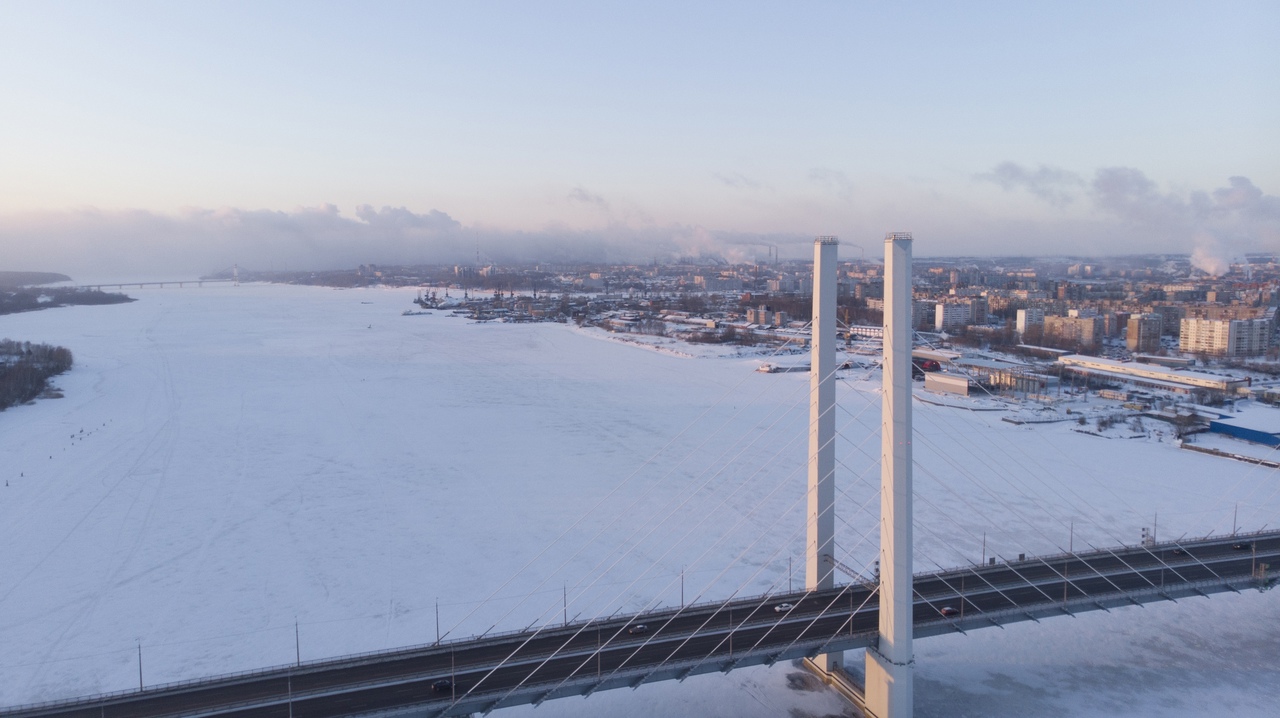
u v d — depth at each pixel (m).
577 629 47.91
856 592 52.91
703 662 43.03
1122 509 83.19
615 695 50.84
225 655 53.16
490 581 65.50
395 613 59.56
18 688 48.88
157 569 67.88
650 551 71.94
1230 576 54.12
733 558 70.06
